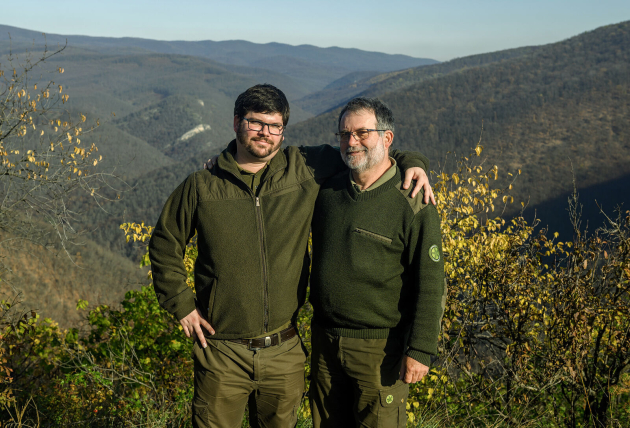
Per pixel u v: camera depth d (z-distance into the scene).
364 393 2.18
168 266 2.17
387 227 2.07
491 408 3.84
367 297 2.10
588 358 4.48
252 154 2.08
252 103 2.00
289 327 2.23
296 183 2.17
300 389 2.30
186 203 2.13
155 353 5.90
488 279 4.33
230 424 2.24
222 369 2.15
